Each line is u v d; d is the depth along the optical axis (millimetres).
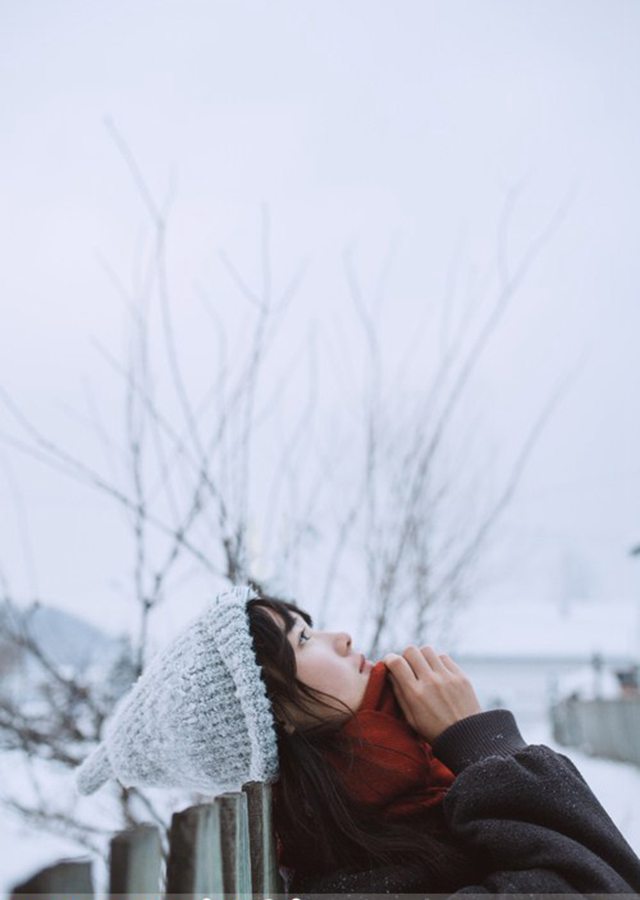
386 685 2020
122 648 3584
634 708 12234
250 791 1668
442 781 1959
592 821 1755
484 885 1691
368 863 1835
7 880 962
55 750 3508
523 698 28734
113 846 1103
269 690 1930
